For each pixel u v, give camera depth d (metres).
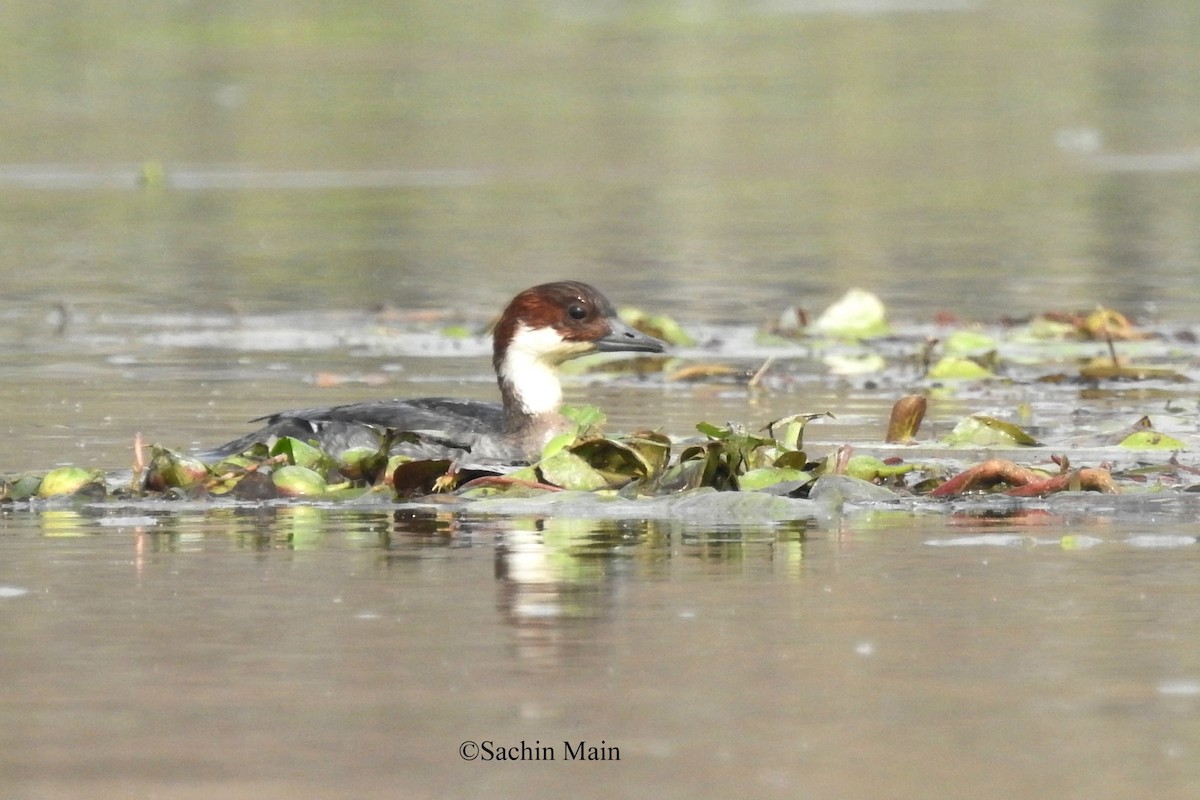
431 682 7.79
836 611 8.84
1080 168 41.34
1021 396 16.95
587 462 12.13
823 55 63.03
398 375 18.23
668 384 17.91
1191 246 29.84
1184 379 17.91
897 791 6.60
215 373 18.31
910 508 11.45
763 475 11.86
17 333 21.47
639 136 46.50
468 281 26.25
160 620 8.79
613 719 7.33
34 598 9.22
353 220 33.91
